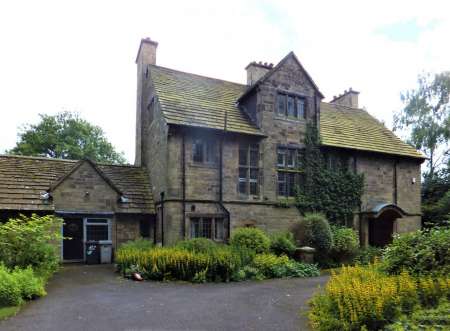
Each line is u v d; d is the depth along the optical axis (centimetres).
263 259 1518
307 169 2119
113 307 944
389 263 967
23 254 1247
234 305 971
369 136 2473
